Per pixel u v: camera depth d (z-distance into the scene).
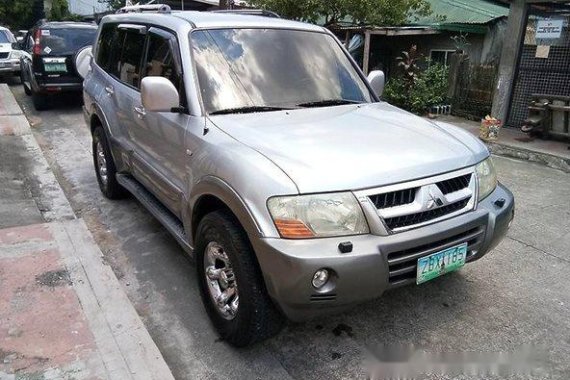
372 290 2.43
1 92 12.05
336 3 10.68
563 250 4.23
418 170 2.60
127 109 4.20
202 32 3.50
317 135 2.86
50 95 10.52
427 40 13.12
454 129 3.40
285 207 2.35
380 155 2.64
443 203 2.63
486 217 2.83
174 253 4.09
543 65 8.30
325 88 3.69
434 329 3.09
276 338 3.00
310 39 3.91
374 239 2.40
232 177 2.56
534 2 8.08
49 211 4.88
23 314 3.02
